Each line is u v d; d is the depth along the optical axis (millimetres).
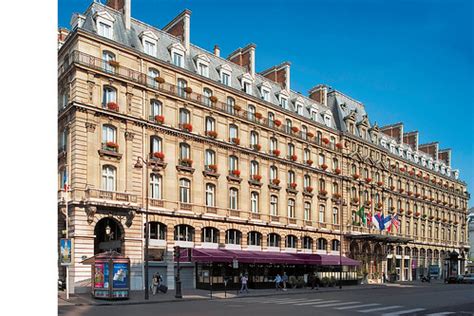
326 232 55469
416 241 76812
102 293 27703
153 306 24828
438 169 90750
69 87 34844
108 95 36250
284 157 51344
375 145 67375
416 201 78500
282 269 47344
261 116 48594
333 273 53594
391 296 33750
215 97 43938
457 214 93875
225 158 44438
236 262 35000
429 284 60594
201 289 39500
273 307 23891
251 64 51094
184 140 40844
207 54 47000
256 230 46375
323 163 57219
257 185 47438
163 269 37906
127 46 37500
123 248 35188
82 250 32531
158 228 38219
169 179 39250
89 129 34344
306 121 55500
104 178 35156
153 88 38812
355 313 20469
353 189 62000
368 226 62625
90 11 37812
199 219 40969
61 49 37250
